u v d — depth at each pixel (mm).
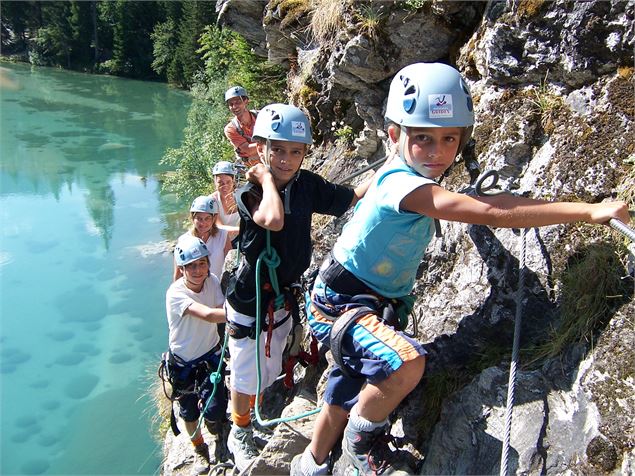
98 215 15883
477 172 2996
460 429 2432
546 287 2494
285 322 3469
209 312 4141
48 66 52625
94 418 7785
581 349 2256
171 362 4453
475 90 3244
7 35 56750
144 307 11062
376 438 2424
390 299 2418
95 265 12812
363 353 2262
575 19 2639
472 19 3688
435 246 3104
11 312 10711
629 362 2043
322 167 5117
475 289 2789
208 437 4637
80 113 30281
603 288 2248
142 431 7422
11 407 8094
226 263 5805
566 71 2719
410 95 2066
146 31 46938
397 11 3842
